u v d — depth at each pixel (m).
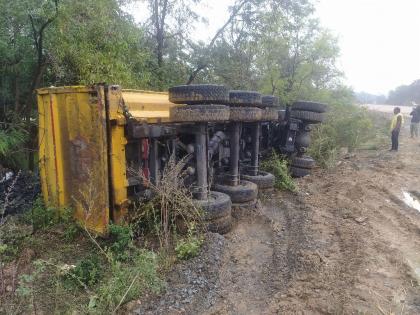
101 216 5.02
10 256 4.73
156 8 13.28
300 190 8.23
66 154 5.38
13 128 7.45
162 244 4.93
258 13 14.05
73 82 8.52
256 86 14.66
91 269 4.30
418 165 11.55
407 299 3.86
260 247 5.39
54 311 3.70
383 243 5.25
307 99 14.27
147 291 3.97
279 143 9.75
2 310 3.65
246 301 3.96
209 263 4.63
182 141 6.18
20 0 6.91
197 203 5.39
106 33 8.85
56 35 7.78
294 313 3.61
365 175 9.75
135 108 5.53
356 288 4.01
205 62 13.63
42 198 6.14
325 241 5.33
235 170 6.95
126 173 5.18
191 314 3.70
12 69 7.68
